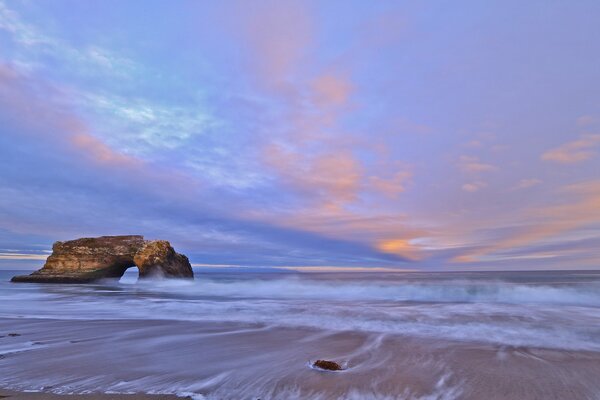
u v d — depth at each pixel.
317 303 15.54
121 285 33.84
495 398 4.43
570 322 9.95
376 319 10.63
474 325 9.52
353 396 4.50
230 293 22.08
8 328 9.48
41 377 5.26
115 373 5.44
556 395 4.54
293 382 5.00
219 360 6.16
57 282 37.47
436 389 4.74
